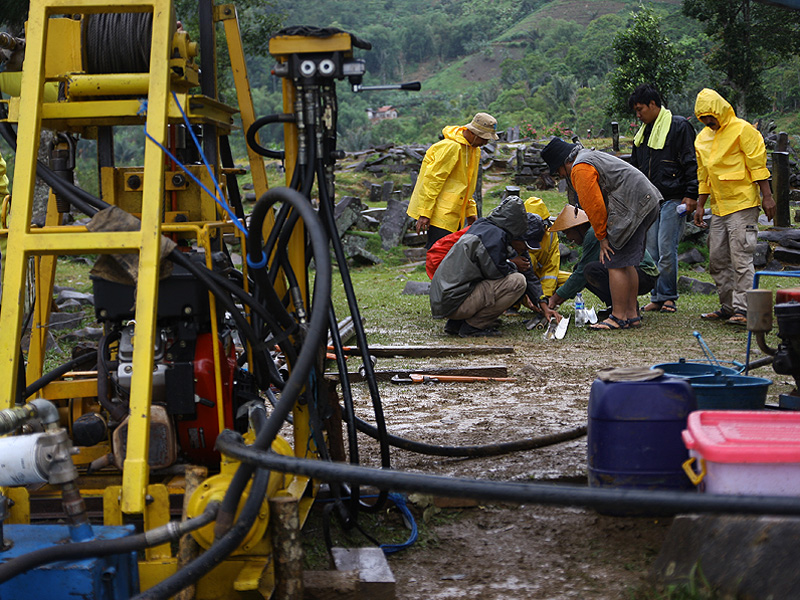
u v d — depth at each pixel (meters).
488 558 2.87
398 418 4.79
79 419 2.73
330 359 6.44
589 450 3.00
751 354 6.49
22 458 2.12
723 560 2.37
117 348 2.97
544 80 164.38
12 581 2.09
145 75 2.81
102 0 2.74
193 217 3.08
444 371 6.11
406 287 11.45
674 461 2.87
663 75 45.22
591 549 2.89
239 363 3.33
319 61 2.76
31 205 2.66
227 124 3.17
